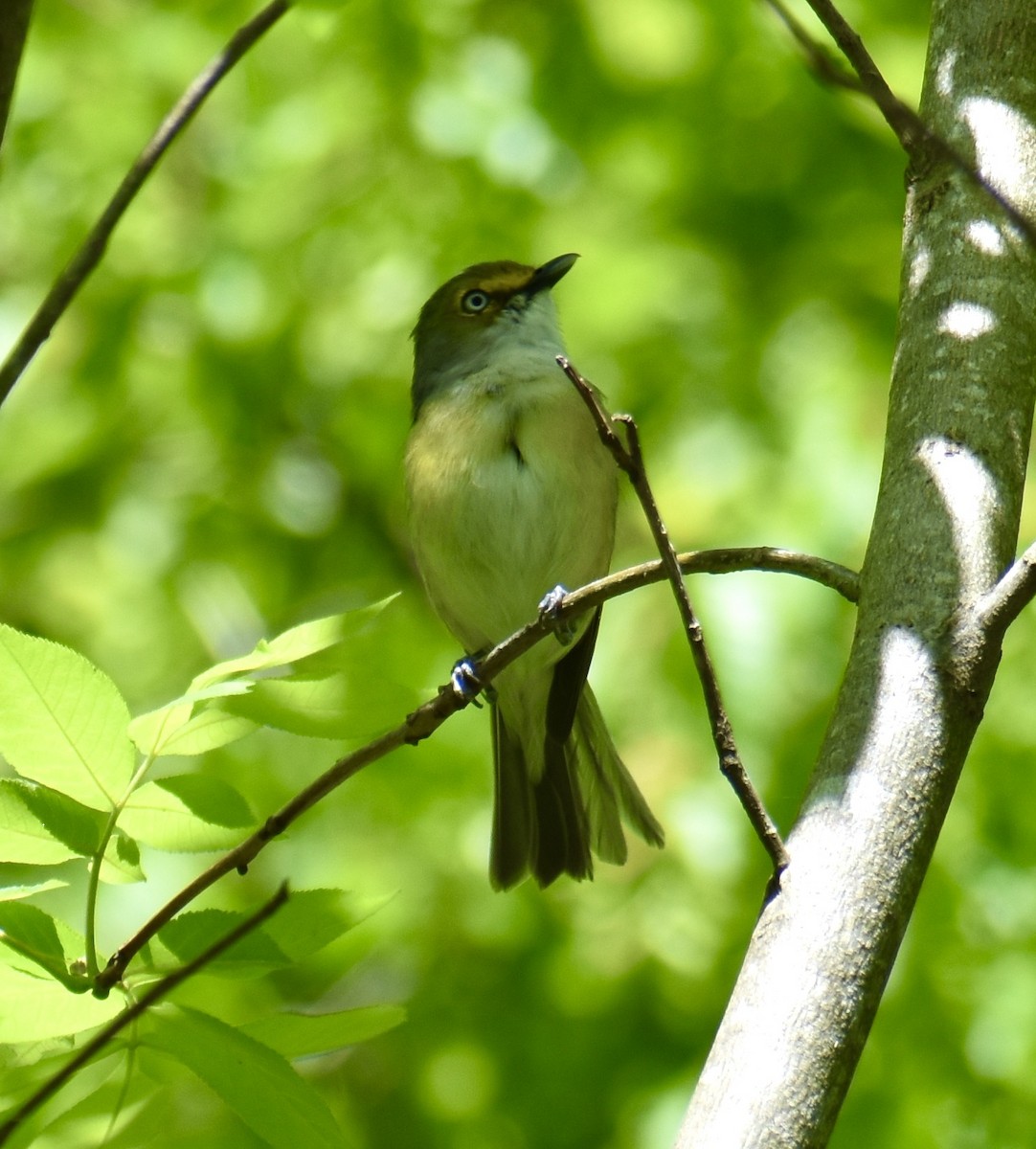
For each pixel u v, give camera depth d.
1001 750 10.87
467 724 12.17
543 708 9.22
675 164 12.81
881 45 11.73
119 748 4.52
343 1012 4.67
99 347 12.77
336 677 4.68
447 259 13.03
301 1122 4.12
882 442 11.22
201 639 12.80
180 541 13.13
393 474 13.98
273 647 4.73
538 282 9.67
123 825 4.62
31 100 13.23
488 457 9.02
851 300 12.42
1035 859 10.73
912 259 5.49
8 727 4.46
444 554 9.18
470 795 11.99
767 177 12.65
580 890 11.30
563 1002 11.16
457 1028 11.47
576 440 9.05
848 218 12.65
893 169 12.51
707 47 12.26
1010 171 5.45
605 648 10.66
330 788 5.39
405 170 13.00
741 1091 4.03
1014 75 5.65
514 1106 11.09
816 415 11.55
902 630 4.70
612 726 10.52
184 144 13.52
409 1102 11.37
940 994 10.55
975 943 10.70
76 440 13.11
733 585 10.26
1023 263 5.30
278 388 13.25
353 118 12.81
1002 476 4.98
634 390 12.33
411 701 4.70
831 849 4.38
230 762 11.99
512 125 12.55
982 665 4.60
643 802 8.94
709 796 10.22
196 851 4.68
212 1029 4.26
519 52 12.73
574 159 12.71
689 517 11.12
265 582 13.67
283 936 4.58
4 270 13.35
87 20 13.54
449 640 13.12
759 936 4.32
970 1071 10.53
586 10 12.21
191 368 13.09
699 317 12.55
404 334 13.25
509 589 9.12
